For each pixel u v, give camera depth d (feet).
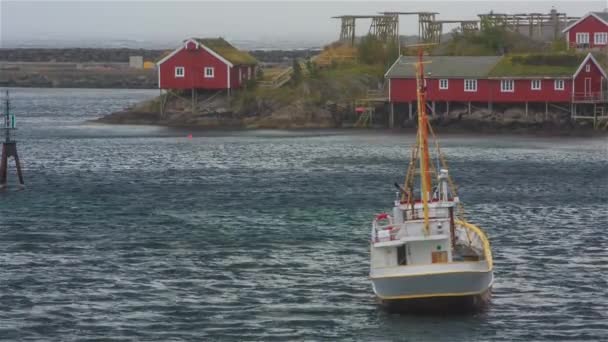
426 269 231.30
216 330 229.25
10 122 458.09
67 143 615.16
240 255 297.74
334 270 278.87
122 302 249.55
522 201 391.04
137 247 309.63
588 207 376.89
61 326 231.91
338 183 439.63
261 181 447.83
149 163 516.73
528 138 610.24
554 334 224.33
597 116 645.51
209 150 570.46
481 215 360.48
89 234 330.34
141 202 395.55
